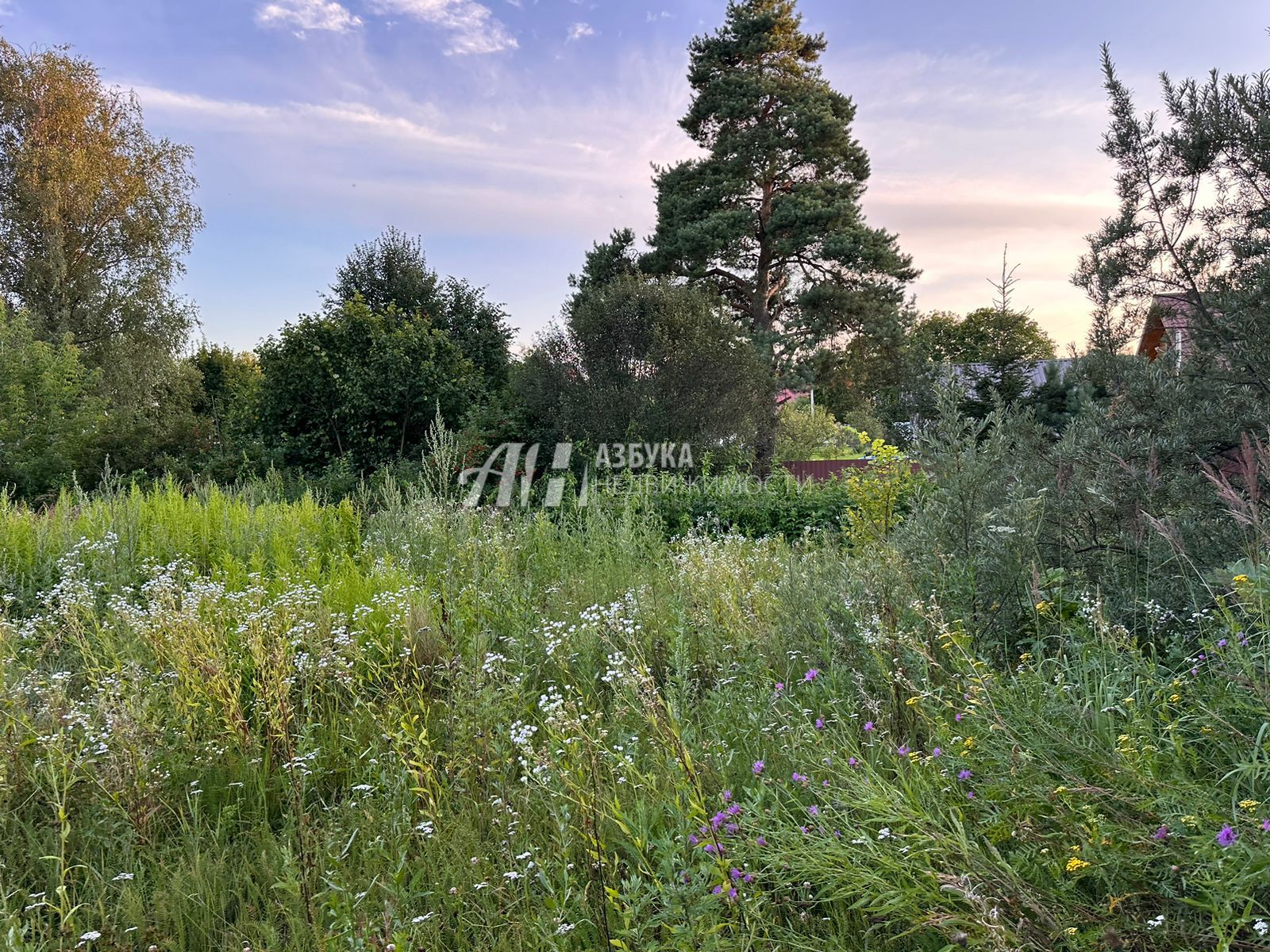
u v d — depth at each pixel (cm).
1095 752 229
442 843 293
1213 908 182
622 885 254
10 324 1800
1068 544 443
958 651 330
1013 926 198
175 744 359
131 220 2719
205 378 3953
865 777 267
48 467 1459
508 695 395
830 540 827
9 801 316
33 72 2595
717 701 381
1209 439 461
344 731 400
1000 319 1084
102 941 252
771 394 1659
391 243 2538
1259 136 508
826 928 240
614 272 2523
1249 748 236
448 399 1619
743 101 2358
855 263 2342
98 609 579
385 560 709
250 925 260
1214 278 535
